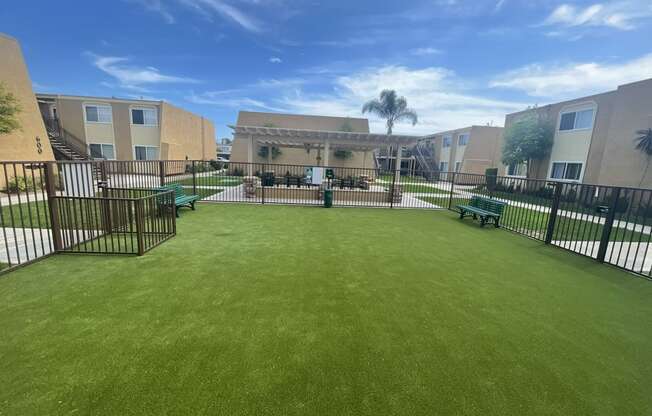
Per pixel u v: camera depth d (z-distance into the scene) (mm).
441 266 4355
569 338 2600
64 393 1743
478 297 3354
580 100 14695
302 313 2816
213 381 1889
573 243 6164
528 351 2379
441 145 30250
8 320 2514
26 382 1816
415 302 3156
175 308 2814
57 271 3645
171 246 4820
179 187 7836
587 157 14352
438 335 2547
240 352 2193
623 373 2162
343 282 3600
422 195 14586
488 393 1898
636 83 11703
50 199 4141
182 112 23281
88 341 2252
